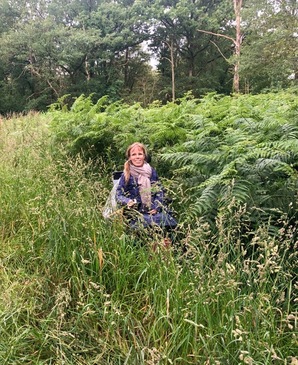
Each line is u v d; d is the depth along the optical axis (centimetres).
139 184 378
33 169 466
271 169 348
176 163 473
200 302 223
